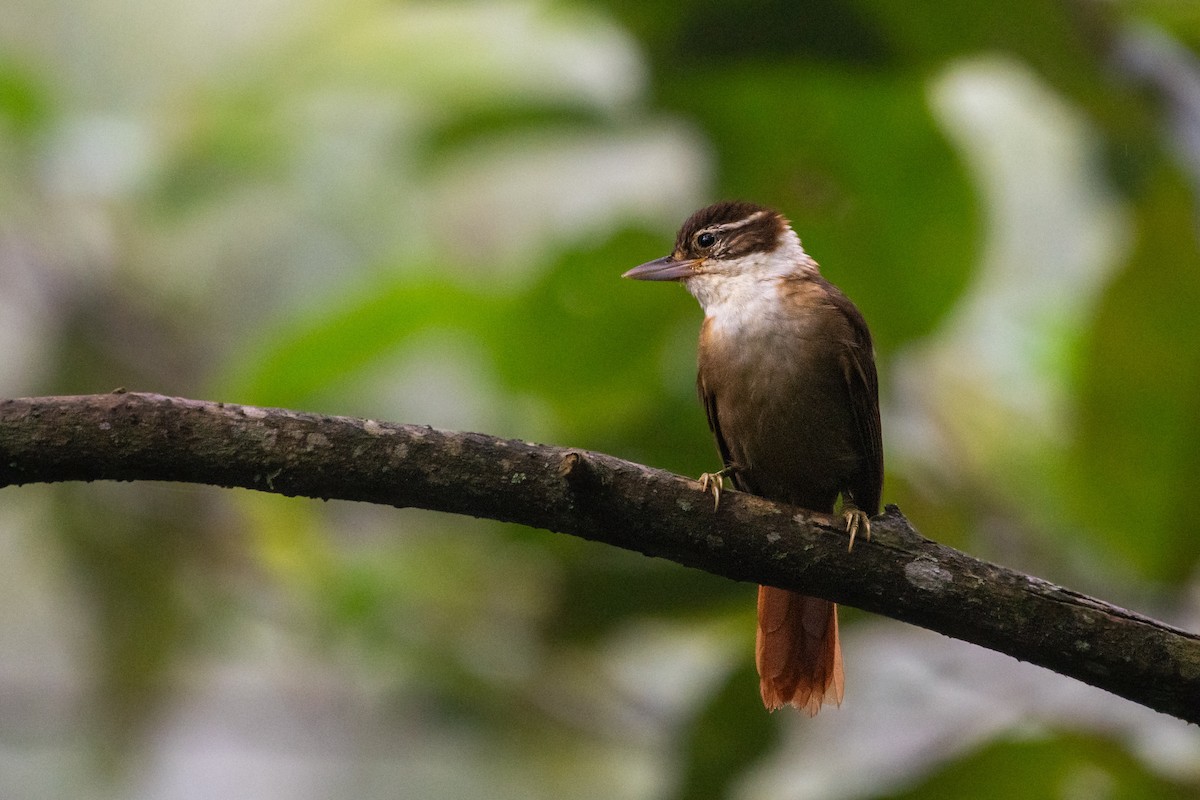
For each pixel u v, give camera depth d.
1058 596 6.77
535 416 12.27
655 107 10.95
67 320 14.38
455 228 14.88
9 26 16.73
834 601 7.06
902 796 8.77
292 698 13.58
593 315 10.77
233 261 14.70
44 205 14.28
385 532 12.89
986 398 11.39
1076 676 6.79
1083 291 11.98
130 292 14.61
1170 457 9.86
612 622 9.90
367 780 15.11
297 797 15.28
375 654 12.43
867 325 9.85
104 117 14.41
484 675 12.48
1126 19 10.27
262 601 13.30
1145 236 9.91
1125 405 9.90
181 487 13.27
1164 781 8.61
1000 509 10.87
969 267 10.89
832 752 11.37
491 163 14.47
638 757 13.00
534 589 12.12
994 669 11.07
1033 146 14.24
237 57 14.65
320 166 14.51
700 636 11.86
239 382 11.18
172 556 13.13
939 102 11.06
